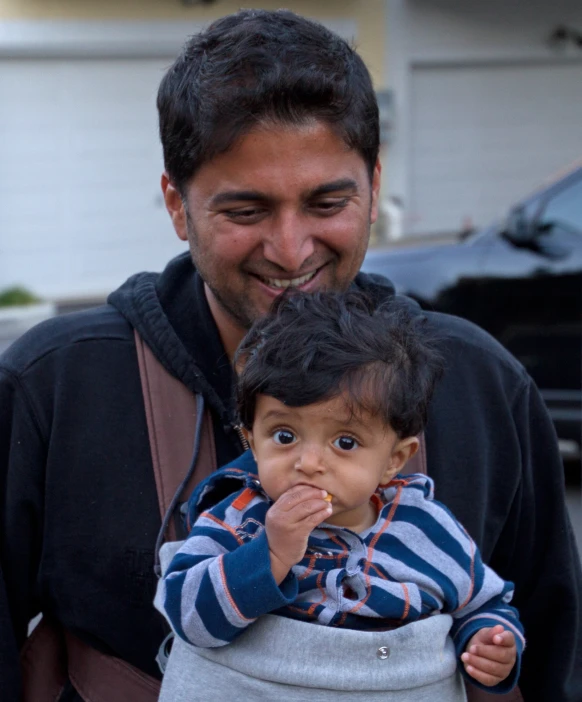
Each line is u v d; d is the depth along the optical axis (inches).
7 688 77.2
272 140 71.1
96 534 78.8
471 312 260.7
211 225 74.5
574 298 255.6
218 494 77.6
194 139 72.7
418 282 262.7
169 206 83.4
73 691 82.7
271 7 508.1
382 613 69.9
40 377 80.2
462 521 82.4
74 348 81.4
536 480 88.4
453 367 85.6
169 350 80.7
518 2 550.6
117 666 79.9
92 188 519.5
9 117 501.0
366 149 75.1
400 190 549.6
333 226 74.9
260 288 76.9
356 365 68.9
